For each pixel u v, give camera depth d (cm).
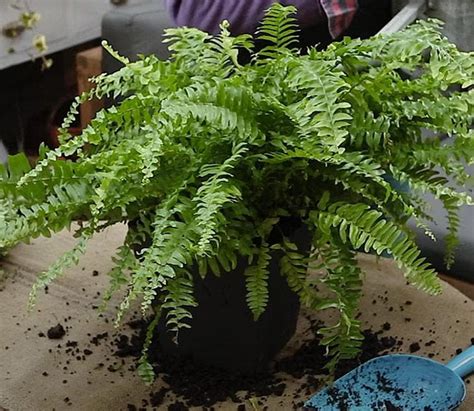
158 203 90
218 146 89
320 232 89
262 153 89
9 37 188
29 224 85
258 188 92
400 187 96
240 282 94
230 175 85
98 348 110
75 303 119
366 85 90
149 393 102
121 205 86
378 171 86
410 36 92
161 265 79
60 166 85
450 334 111
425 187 89
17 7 185
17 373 105
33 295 86
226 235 86
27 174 81
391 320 115
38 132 218
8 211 83
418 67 102
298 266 91
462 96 94
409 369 100
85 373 105
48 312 117
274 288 98
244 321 99
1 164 84
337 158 82
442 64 89
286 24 100
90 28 207
